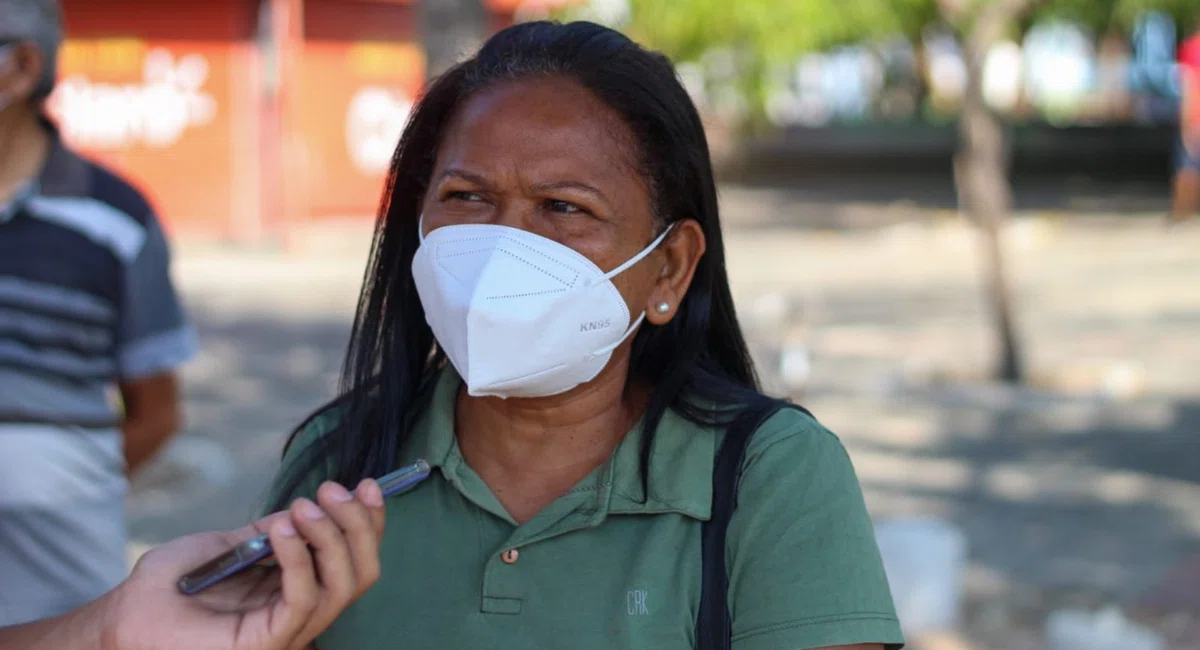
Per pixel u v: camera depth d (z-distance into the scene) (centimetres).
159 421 330
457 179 183
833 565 177
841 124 2853
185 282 1470
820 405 909
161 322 318
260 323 1243
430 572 184
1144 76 2941
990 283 978
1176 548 618
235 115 1703
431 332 204
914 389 954
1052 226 1853
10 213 293
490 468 191
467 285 178
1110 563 599
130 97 1695
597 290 181
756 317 816
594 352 183
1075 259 1590
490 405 191
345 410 202
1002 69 2973
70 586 301
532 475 190
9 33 283
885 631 175
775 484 181
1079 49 3072
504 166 180
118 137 1702
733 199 2416
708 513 180
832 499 181
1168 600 551
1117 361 1027
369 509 154
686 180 189
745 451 184
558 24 191
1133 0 2005
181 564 165
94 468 303
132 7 1686
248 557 157
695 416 187
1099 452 787
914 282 1462
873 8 1764
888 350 1089
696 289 200
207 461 753
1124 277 1439
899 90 3044
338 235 1764
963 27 1027
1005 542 631
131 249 307
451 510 187
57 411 296
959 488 720
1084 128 2661
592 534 181
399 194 200
